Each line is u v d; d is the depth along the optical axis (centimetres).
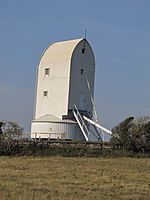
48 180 3525
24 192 2783
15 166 4688
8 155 6297
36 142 6675
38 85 9681
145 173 4400
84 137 8956
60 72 9375
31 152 6450
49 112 9388
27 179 3544
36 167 4647
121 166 5150
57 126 8906
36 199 2547
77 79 9362
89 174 4097
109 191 3036
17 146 6475
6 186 3056
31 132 9056
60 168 4616
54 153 6550
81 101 9356
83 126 8981
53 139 7862
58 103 9294
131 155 6888
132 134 7338
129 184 3447
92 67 9619
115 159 6269
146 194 2972
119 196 2839
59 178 3706
